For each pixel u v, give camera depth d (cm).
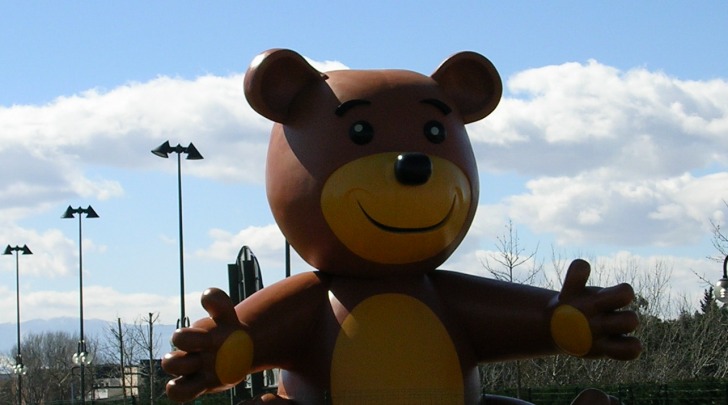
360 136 969
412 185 945
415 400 947
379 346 960
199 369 916
